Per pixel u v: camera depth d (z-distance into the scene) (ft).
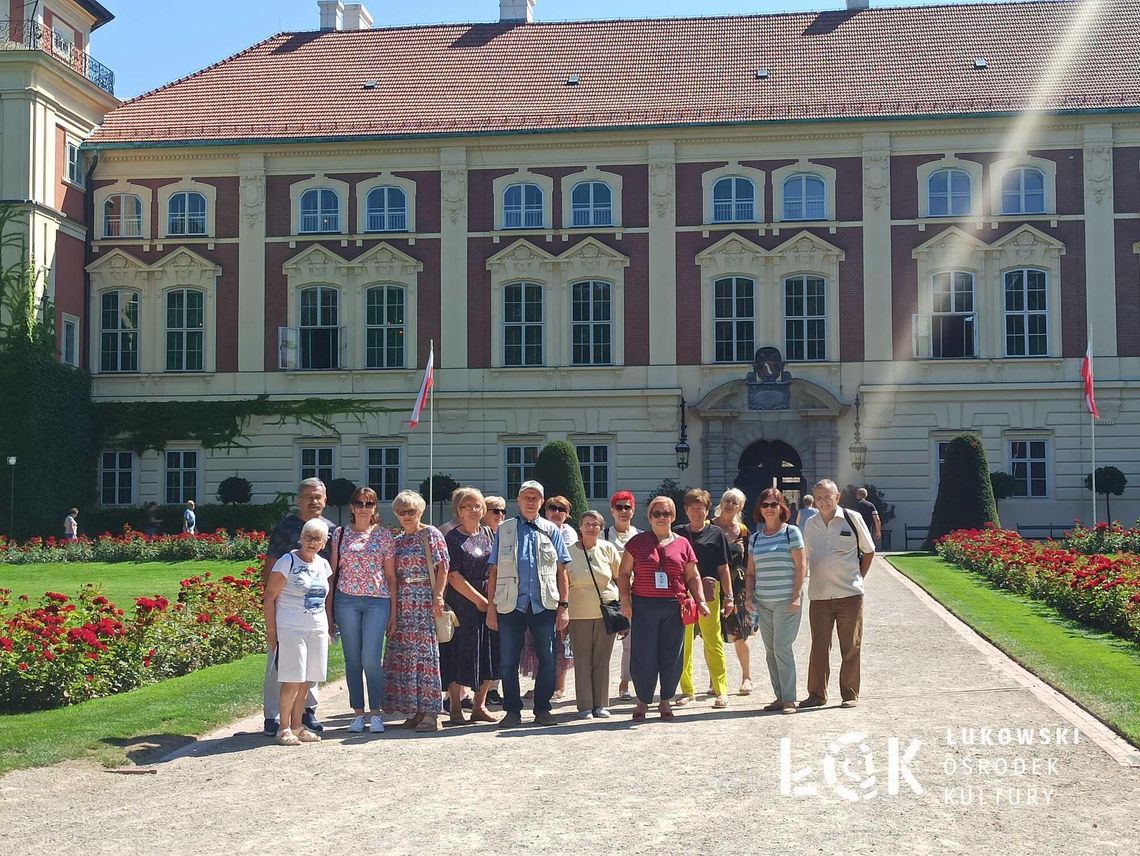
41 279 158.92
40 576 117.80
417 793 36.73
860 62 172.14
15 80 157.99
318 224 169.68
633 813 33.71
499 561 48.96
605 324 165.68
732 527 55.93
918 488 160.25
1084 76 163.84
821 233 162.81
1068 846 30.37
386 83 177.78
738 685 57.98
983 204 161.07
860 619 49.83
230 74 182.29
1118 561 73.87
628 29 184.65
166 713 49.78
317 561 46.26
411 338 167.53
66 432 161.89
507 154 167.32
